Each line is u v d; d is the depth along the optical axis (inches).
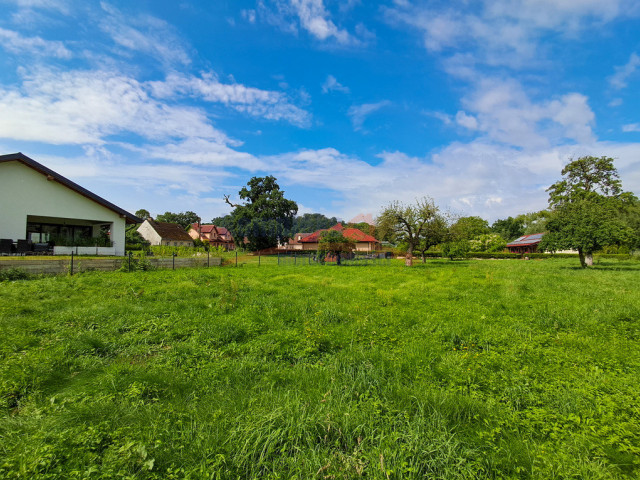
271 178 2313.0
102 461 99.6
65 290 408.8
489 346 222.4
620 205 1545.3
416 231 1133.1
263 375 171.0
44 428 115.0
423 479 97.0
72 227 1034.1
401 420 123.5
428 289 482.0
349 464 99.2
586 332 254.8
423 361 188.2
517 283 526.3
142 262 705.6
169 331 247.8
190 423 122.2
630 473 99.7
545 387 155.7
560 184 1787.6
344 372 170.1
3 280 474.3
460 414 132.7
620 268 898.7
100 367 179.9
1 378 152.5
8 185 765.3
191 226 2925.7
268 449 104.3
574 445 110.9
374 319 289.3
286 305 342.6
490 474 100.7
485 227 3186.5
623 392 150.4
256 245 2138.3
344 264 1156.5
